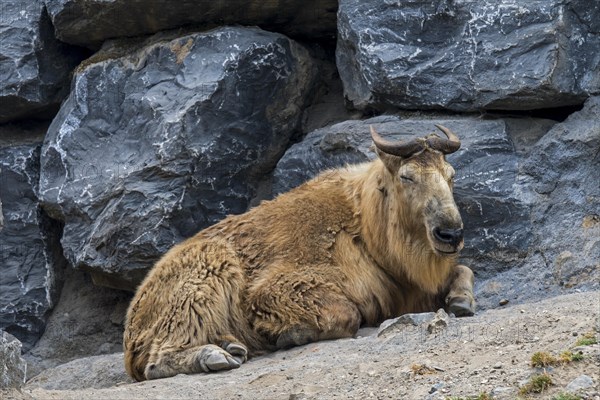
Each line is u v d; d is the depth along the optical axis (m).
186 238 33.94
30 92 37.41
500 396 18.27
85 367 30.39
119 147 34.97
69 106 36.25
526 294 28.88
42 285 36.94
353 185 28.11
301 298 26.06
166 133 33.81
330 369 21.67
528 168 30.59
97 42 37.38
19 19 37.59
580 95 30.92
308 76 35.84
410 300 27.47
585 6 31.22
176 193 33.69
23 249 37.16
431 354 21.33
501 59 31.20
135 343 26.22
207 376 24.06
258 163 35.09
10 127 38.88
